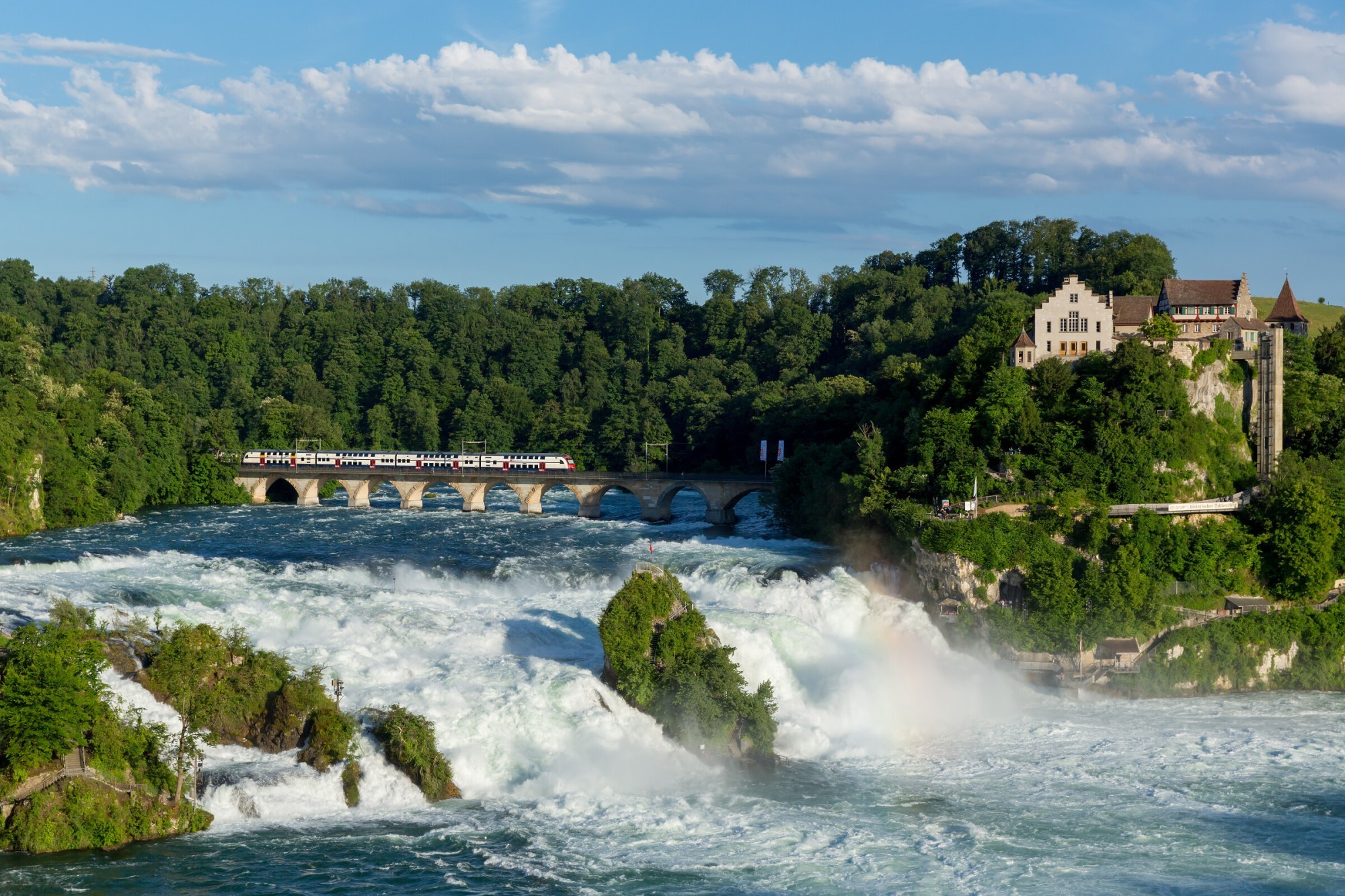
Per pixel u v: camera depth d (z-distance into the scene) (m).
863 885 92.31
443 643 133.12
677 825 102.81
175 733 105.69
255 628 133.38
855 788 112.38
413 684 118.56
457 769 108.94
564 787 109.44
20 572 158.12
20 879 90.06
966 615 156.88
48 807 95.38
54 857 93.88
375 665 122.81
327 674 119.50
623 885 91.75
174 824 98.94
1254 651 152.75
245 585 151.75
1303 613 155.00
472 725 112.25
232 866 93.31
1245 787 113.69
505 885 91.38
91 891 88.56
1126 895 91.44
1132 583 153.88
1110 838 101.56
